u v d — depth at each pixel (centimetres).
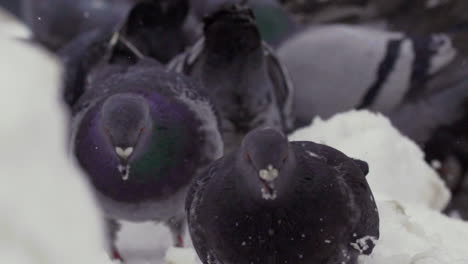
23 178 51
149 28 263
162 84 232
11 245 51
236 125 256
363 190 211
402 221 226
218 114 235
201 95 234
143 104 225
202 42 258
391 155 251
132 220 230
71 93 262
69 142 230
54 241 52
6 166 51
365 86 321
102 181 227
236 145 257
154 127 227
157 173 227
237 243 208
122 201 228
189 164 229
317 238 208
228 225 208
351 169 212
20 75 53
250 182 206
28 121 52
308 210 207
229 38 254
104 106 225
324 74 323
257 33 254
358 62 322
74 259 53
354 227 209
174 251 223
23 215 51
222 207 208
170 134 228
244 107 256
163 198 228
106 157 227
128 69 237
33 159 52
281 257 208
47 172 53
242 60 254
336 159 212
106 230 231
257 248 207
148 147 227
